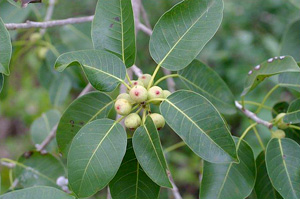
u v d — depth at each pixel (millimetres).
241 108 704
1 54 543
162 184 515
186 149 1443
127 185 583
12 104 1729
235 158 523
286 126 648
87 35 928
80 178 525
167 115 537
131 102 558
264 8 1515
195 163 1364
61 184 744
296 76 680
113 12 596
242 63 1445
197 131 531
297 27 786
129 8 592
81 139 535
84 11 1628
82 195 525
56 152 848
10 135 1946
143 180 585
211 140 529
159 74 1190
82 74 942
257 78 628
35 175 757
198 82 688
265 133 1129
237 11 1535
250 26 1535
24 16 824
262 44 1478
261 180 654
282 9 1505
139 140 536
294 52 788
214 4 590
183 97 543
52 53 938
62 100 1018
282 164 611
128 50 597
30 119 1687
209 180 604
